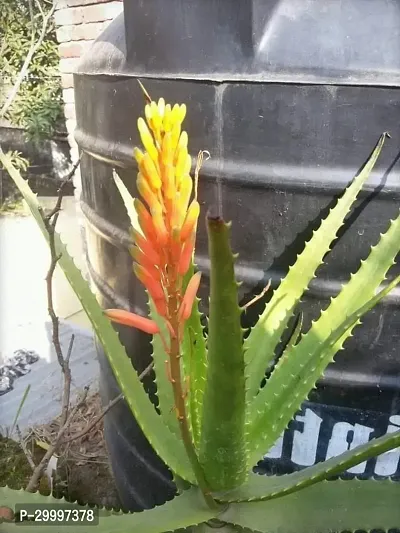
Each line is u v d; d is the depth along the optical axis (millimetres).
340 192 458
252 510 379
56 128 2375
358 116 443
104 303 667
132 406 378
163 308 288
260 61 461
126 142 551
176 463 396
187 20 484
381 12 450
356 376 507
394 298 479
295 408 407
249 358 436
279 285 469
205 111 482
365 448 301
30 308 1355
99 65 592
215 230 242
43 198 2295
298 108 452
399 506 359
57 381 1040
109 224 617
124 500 726
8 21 2113
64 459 776
